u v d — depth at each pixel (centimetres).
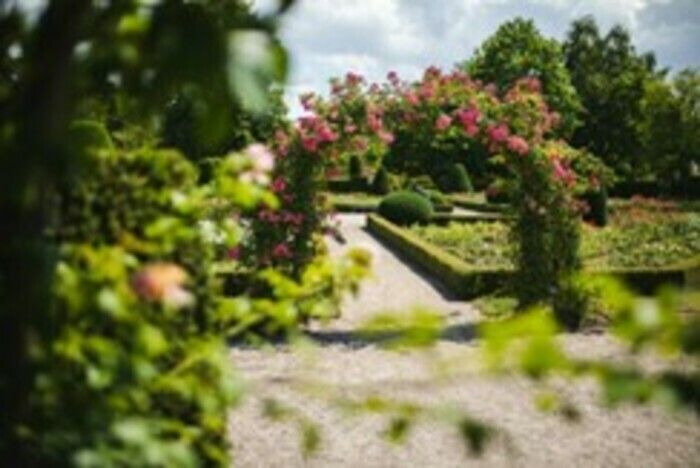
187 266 352
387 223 2770
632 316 155
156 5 158
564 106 5650
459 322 1334
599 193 3080
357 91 1271
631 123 6128
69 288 205
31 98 150
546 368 154
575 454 720
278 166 1266
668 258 2092
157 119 174
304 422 238
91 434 184
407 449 730
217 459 377
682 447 735
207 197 346
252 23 156
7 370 163
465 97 1271
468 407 841
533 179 1261
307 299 314
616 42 6875
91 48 168
